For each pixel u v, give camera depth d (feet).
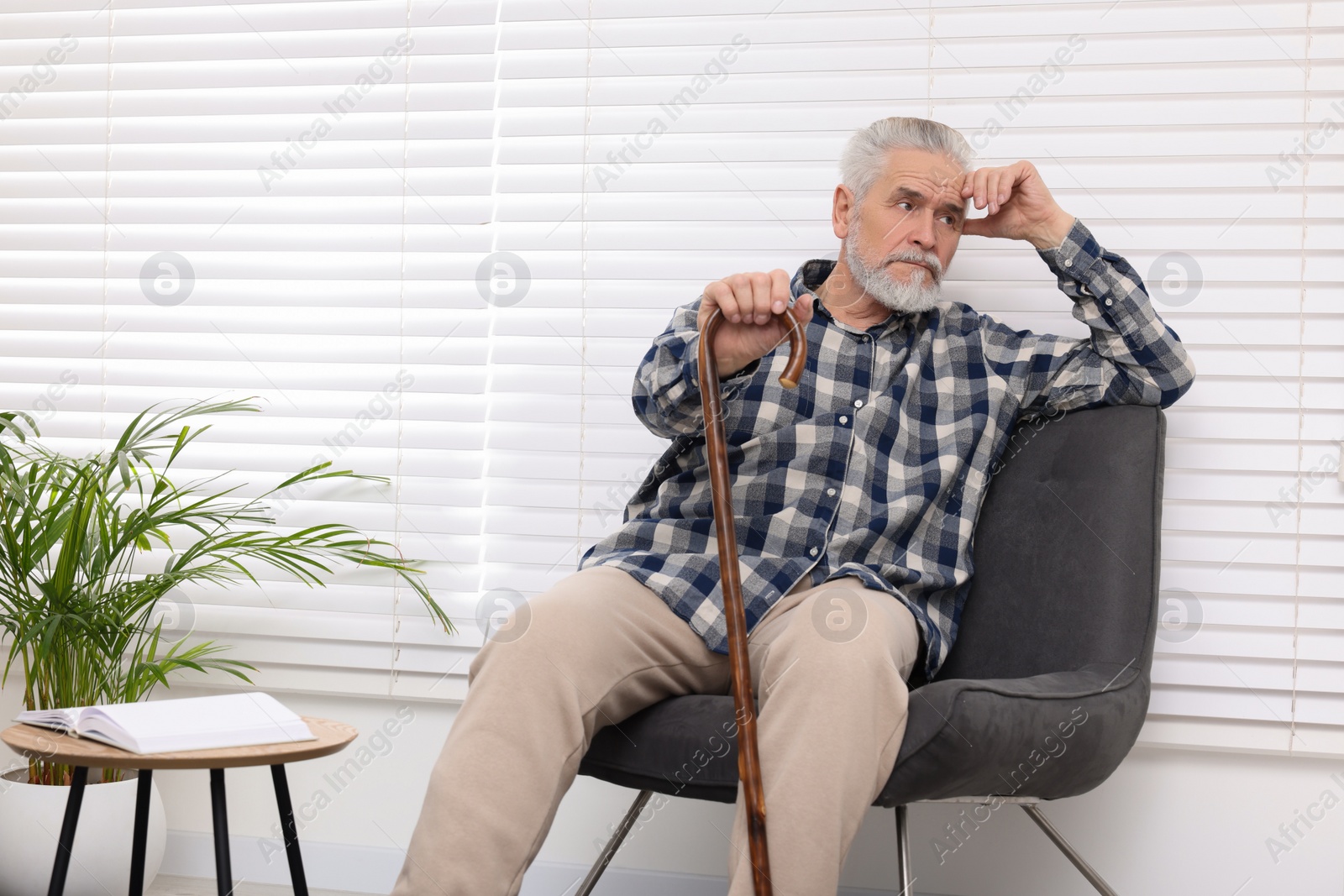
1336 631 5.54
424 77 6.28
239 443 6.41
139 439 5.76
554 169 6.19
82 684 5.75
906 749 3.81
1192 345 5.68
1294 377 5.61
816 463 5.03
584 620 4.17
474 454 6.21
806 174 6.00
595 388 6.11
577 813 6.13
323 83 6.36
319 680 6.25
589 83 6.15
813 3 6.01
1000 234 5.25
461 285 6.23
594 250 6.13
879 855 5.89
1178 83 5.71
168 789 6.42
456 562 6.19
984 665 5.01
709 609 4.56
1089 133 5.80
